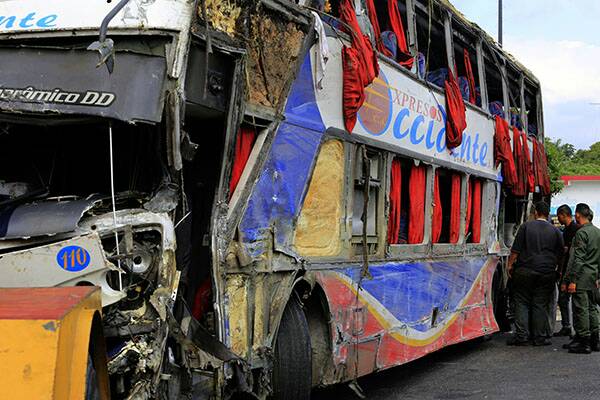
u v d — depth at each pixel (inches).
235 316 216.1
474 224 479.5
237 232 219.9
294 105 249.0
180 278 201.2
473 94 466.3
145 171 194.1
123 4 179.8
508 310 574.2
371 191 323.9
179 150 177.3
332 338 275.3
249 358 222.4
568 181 1738.4
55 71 180.4
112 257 168.6
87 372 145.8
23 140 207.8
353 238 299.6
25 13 188.5
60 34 180.5
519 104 591.5
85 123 190.9
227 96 205.0
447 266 414.6
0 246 172.7
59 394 127.3
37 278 167.9
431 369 409.4
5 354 126.0
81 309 141.0
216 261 205.5
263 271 232.1
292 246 251.0
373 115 315.0
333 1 297.1
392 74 335.6
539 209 498.6
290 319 253.4
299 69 249.9
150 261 175.0
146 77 176.2
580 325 462.6
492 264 510.3
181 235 207.6
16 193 203.6
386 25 362.6
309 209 264.4
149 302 172.2
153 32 176.7
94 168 202.1
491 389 347.3
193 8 181.9
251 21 219.9
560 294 546.6
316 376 274.5
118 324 168.1
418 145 369.7
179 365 185.3
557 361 434.0
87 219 174.6
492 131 506.9
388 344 329.1
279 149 241.0
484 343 512.1
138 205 185.5
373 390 347.3
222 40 201.5
